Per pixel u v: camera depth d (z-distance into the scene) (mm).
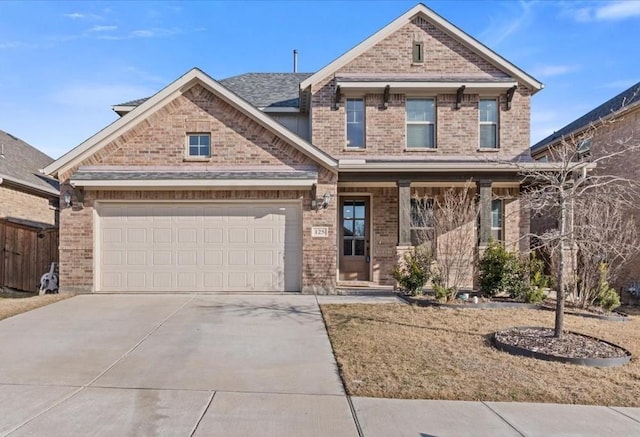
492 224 14711
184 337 7809
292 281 12406
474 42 14461
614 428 4660
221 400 5188
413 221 14586
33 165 19344
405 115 14484
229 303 10766
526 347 7238
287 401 5195
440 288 10891
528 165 11547
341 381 5863
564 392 5586
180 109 12234
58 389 5438
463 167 12633
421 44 14617
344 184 13602
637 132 13836
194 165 12211
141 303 10688
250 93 16688
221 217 12359
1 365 6301
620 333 8523
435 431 4516
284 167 12266
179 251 12297
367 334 8047
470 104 14508
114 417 4680
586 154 14820
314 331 8281
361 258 15125
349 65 14523
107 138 12031
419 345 7410
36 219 18062
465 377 6012
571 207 8078
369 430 4504
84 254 11984
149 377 5895
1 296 12156
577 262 11344
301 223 12336
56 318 9125
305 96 14891
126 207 12258
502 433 4504
